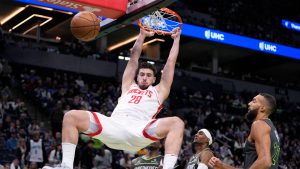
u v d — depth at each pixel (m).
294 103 25.97
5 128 13.31
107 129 3.90
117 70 22.02
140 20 5.59
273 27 27.36
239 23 26.09
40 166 11.57
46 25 21.00
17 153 11.63
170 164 3.69
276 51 25.98
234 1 26.77
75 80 19.12
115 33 24.05
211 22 24.98
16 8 20.31
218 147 15.46
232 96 23.55
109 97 18.34
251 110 4.62
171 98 20.72
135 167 7.22
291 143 19.81
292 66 28.94
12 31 22.09
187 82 22.95
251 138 4.41
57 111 14.03
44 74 19.95
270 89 26.27
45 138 12.95
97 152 12.46
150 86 4.32
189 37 23.92
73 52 21.34
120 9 5.65
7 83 17.16
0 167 10.84
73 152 3.73
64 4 5.72
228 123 19.06
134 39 24.81
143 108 4.11
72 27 4.70
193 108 20.56
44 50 20.80
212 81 24.89
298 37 28.34
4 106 14.59
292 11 28.34
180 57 28.09
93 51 22.11
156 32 5.16
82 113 3.87
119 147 4.08
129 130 3.94
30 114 16.09
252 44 25.30
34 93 16.64
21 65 20.09
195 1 25.62
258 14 27.16
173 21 5.44
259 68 29.45
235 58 28.19
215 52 26.50
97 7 5.64
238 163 15.21
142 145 4.04
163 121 3.91
